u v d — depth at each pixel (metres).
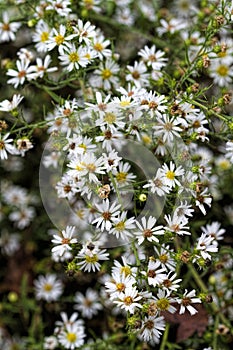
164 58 0.49
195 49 0.49
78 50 0.44
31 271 0.55
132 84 0.47
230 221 0.51
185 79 0.45
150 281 0.41
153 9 0.52
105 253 0.45
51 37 0.45
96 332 0.53
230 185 0.51
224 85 0.48
